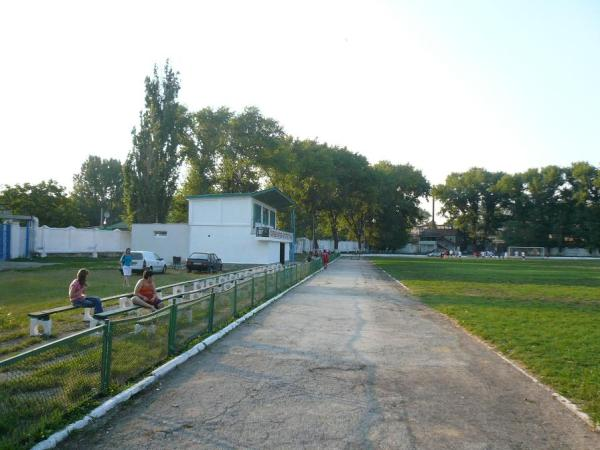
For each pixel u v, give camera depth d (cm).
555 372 782
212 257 3372
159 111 5116
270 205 5134
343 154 7844
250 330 1149
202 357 868
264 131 6175
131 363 695
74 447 475
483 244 11350
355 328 1209
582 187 9894
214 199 4294
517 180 10506
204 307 1051
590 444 509
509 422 569
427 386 713
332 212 8481
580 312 1502
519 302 1784
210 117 6019
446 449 490
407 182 9300
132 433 513
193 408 597
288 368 802
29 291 1747
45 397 509
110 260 4197
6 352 848
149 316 756
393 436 520
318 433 525
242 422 552
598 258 8900
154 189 5031
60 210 5662
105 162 9888
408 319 1380
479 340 1072
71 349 551
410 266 4881
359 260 6675
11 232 3862
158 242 4381
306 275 3069
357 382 727
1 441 439
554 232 10156
